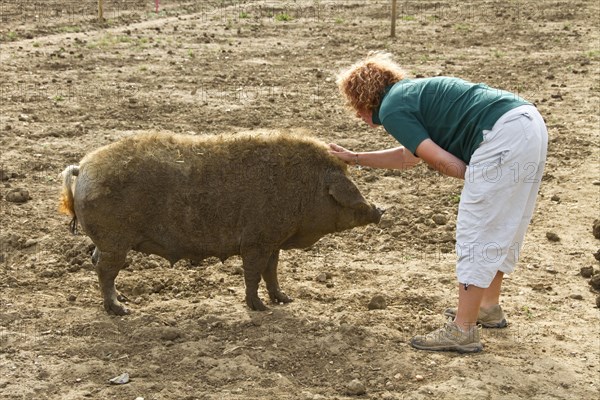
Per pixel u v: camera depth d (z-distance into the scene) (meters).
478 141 8.41
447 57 27.59
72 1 39.53
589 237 12.86
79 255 11.41
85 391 8.04
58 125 18.02
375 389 8.26
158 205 9.30
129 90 21.47
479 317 9.70
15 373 8.34
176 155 9.37
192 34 31.03
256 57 26.94
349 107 9.08
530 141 8.33
